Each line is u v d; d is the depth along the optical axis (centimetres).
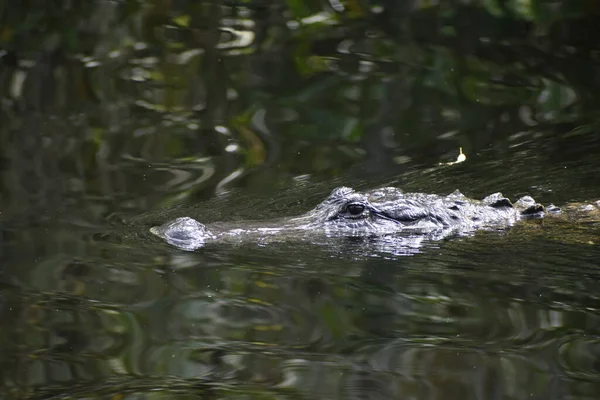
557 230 1304
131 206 1359
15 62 2042
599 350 900
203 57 2083
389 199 1333
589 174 1556
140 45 2147
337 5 2361
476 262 1173
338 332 945
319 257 1180
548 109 1844
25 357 876
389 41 2180
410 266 1155
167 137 1681
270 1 2380
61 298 1014
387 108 1841
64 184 1445
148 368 858
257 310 998
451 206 1343
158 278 1080
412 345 912
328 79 1973
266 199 1416
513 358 880
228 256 1167
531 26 2252
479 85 1958
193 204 1379
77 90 1906
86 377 838
